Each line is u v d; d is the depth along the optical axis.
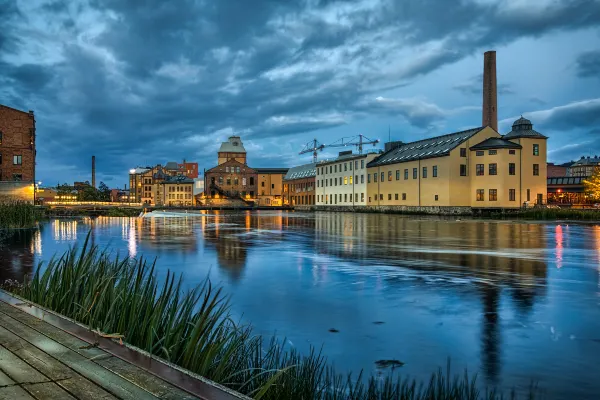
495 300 8.70
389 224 36.72
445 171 56.56
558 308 8.07
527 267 12.99
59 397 2.91
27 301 6.00
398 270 12.42
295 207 101.31
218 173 112.69
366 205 76.06
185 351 4.11
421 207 61.38
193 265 13.38
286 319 7.38
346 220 45.00
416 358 5.62
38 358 3.68
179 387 3.10
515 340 6.28
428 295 9.16
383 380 4.90
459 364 5.41
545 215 45.84
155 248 18.25
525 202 53.31
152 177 142.38
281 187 120.44
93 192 141.62
